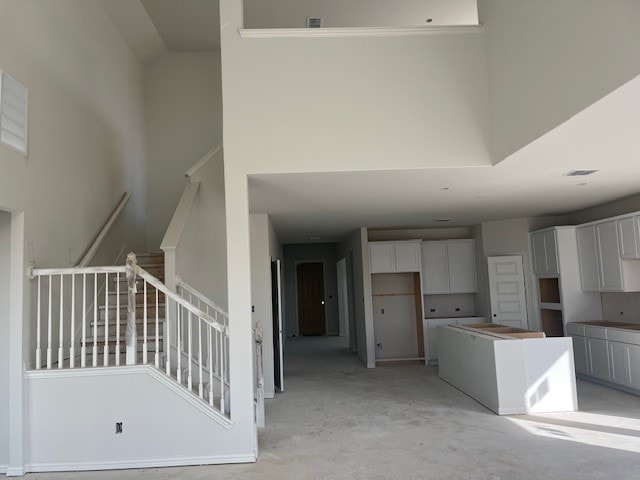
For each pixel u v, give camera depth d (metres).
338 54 4.49
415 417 5.43
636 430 4.69
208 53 8.90
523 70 3.86
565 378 5.46
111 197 6.73
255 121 4.42
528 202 6.75
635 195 6.53
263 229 7.09
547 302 8.18
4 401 4.11
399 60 4.50
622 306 6.93
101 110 6.46
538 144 3.84
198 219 6.21
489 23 4.44
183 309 5.34
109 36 6.89
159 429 4.13
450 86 4.50
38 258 4.47
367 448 4.45
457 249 9.26
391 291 9.52
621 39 2.75
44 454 4.05
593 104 3.04
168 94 8.77
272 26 7.48
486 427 4.95
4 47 4.11
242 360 4.24
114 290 6.12
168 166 8.62
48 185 4.77
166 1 7.12
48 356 4.12
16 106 4.20
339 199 5.89
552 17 3.44
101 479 3.85
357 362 9.34
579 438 4.51
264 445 4.62
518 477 3.68
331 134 4.43
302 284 14.02
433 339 8.91
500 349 5.48
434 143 4.45
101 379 4.13
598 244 6.83
